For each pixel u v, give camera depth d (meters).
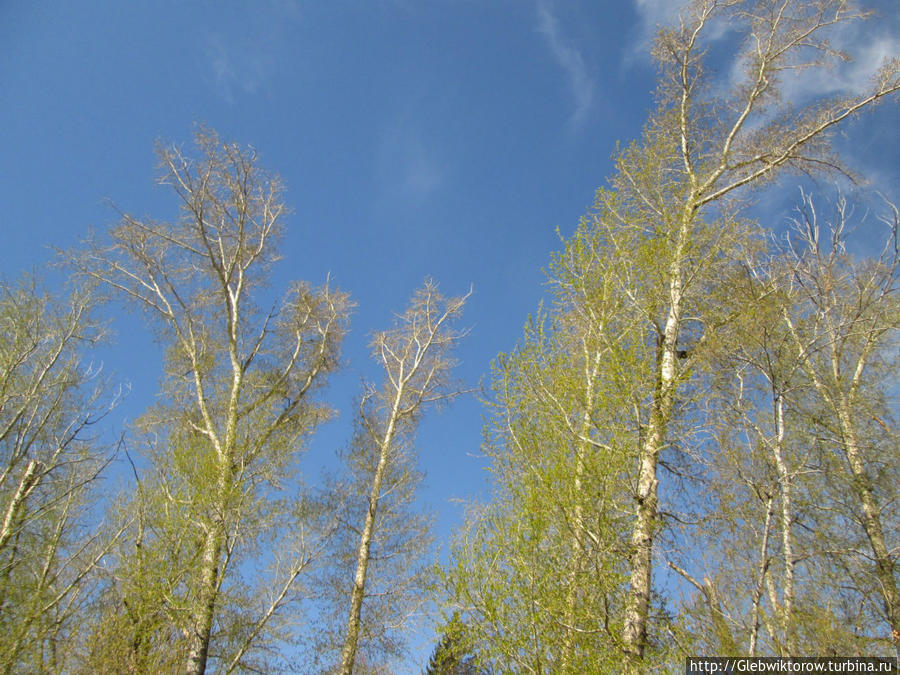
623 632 5.50
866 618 6.39
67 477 10.41
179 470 10.40
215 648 9.68
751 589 5.93
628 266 8.04
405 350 16.06
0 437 10.19
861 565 6.96
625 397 6.54
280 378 14.38
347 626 11.66
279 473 11.69
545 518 5.74
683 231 8.48
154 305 13.66
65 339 11.80
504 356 7.38
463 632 5.70
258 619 10.58
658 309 8.10
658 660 5.25
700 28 10.45
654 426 6.46
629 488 6.42
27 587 8.53
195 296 14.51
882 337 9.12
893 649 5.96
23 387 10.88
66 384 11.23
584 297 8.01
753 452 7.12
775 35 10.18
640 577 6.11
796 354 8.61
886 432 8.33
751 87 10.33
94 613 8.85
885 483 7.87
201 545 9.64
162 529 9.59
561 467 6.02
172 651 8.39
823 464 7.89
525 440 6.64
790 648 5.52
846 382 8.86
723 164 9.63
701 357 7.34
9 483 10.11
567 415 6.72
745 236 8.12
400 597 11.80
